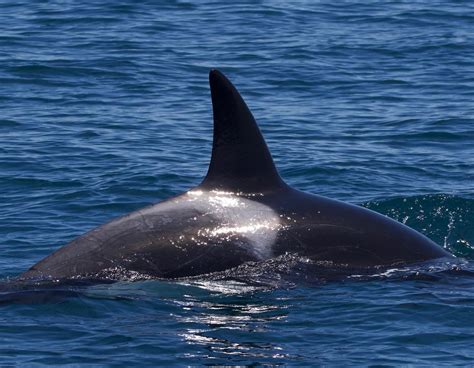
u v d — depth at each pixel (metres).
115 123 110.00
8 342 56.06
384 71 136.38
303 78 132.00
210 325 58.25
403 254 65.75
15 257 71.56
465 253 75.38
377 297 61.59
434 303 60.72
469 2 182.12
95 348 55.44
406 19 168.00
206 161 97.50
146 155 98.44
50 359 54.09
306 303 60.88
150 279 62.69
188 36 154.25
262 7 176.38
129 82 128.25
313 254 64.44
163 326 58.09
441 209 83.00
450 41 152.38
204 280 62.94
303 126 110.44
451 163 97.44
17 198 85.94
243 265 63.66
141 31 156.25
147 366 53.34
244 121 66.06
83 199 85.69
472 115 114.25
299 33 157.62
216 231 64.44
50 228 78.31
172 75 132.12
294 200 66.38
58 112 114.12
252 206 65.44
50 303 60.53
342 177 92.56
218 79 64.50
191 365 53.41
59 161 95.81
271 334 57.03
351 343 55.94
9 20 162.25
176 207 65.62
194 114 114.88
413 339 56.38
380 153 100.38
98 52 141.75
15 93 122.06
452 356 54.44
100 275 62.78
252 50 145.88
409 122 111.69
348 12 174.12
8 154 97.62
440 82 130.62
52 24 159.50
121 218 65.62
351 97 123.38
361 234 65.75
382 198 86.75
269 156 66.81
